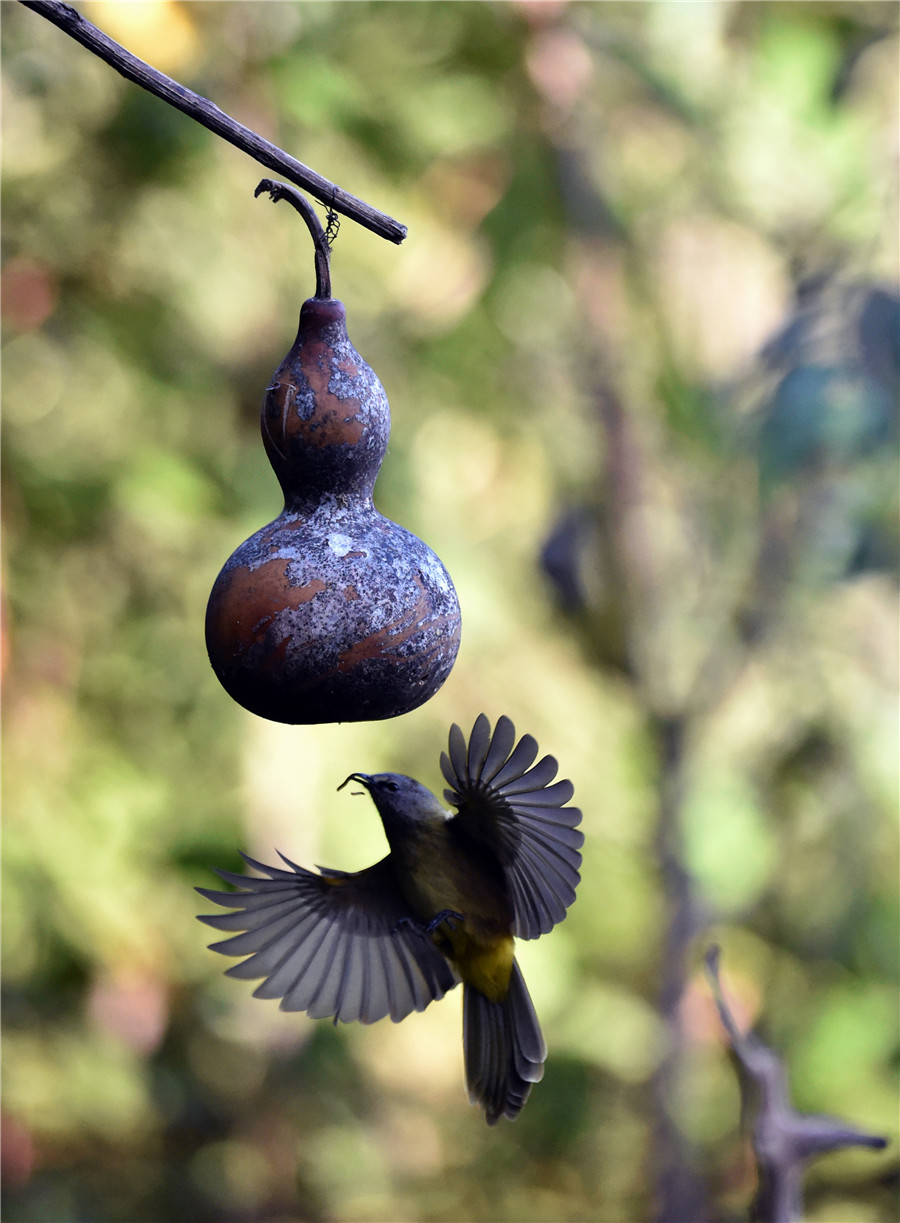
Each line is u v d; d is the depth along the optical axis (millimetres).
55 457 7582
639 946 8859
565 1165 9695
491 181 7691
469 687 8766
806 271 6680
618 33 7020
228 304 7938
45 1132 8844
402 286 7926
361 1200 9375
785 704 7750
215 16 7039
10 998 8031
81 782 8078
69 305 7695
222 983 8539
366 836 8508
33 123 7371
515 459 8812
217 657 2555
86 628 8203
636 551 7449
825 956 8055
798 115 6953
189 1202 8938
